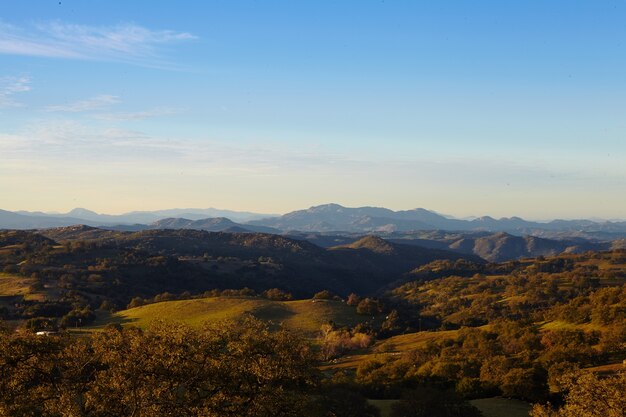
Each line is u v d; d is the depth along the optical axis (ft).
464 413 179.63
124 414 88.84
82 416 86.99
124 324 440.86
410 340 410.11
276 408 99.86
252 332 106.52
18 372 93.15
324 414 138.82
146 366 93.40
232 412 96.22
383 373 255.91
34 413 93.15
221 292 637.30
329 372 298.76
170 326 102.94
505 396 218.18
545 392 206.39
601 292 391.45
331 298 610.65
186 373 95.45
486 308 633.20
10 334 100.42
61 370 96.63
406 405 180.86
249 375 99.50
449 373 246.68
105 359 94.63
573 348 257.55
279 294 626.64
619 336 259.80
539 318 421.59
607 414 109.50
